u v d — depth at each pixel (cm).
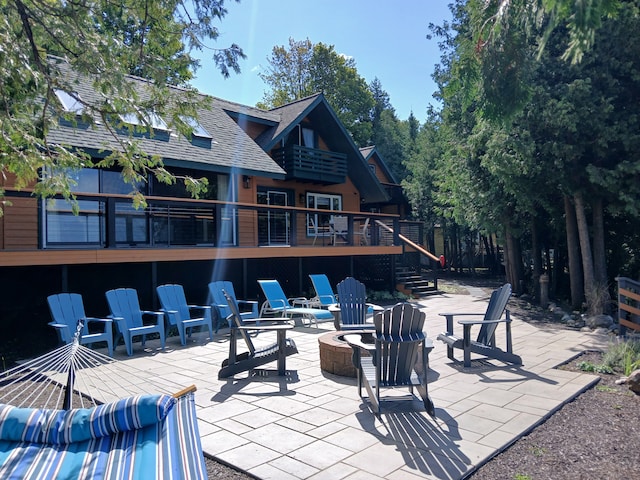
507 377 577
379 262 1599
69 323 698
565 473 333
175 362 668
